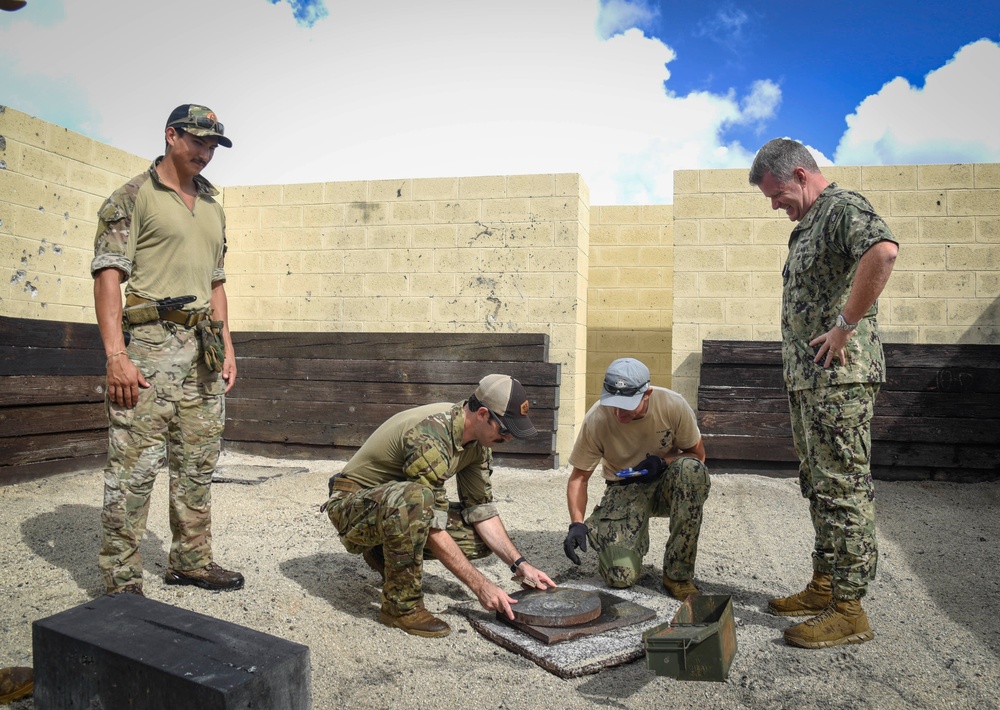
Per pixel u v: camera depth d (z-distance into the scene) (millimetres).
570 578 3707
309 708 1976
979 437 5914
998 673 2697
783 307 3125
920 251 6582
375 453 3125
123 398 2992
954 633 3051
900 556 4102
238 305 7949
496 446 6727
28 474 5355
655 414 3576
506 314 7277
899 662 2766
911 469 6078
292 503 5160
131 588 3061
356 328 7633
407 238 7531
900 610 3291
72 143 6199
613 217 9812
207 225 3311
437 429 2975
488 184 7359
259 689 1821
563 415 7086
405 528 2869
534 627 2871
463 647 2852
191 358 3230
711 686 2561
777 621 3156
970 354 5977
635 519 3578
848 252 2820
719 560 3992
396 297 7543
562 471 6652
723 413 6312
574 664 2613
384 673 2629
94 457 5926
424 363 6887
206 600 3174
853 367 2812
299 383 7082
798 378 2967
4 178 5621
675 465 3441
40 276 5926
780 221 6801
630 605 3170
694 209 6945
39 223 5918
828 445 2863
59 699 2057
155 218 3117
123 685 1917
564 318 7152
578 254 7184
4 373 5145
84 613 2180
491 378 2982
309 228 7773
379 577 3568
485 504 3301
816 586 3168
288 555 3896
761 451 6242
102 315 2973
